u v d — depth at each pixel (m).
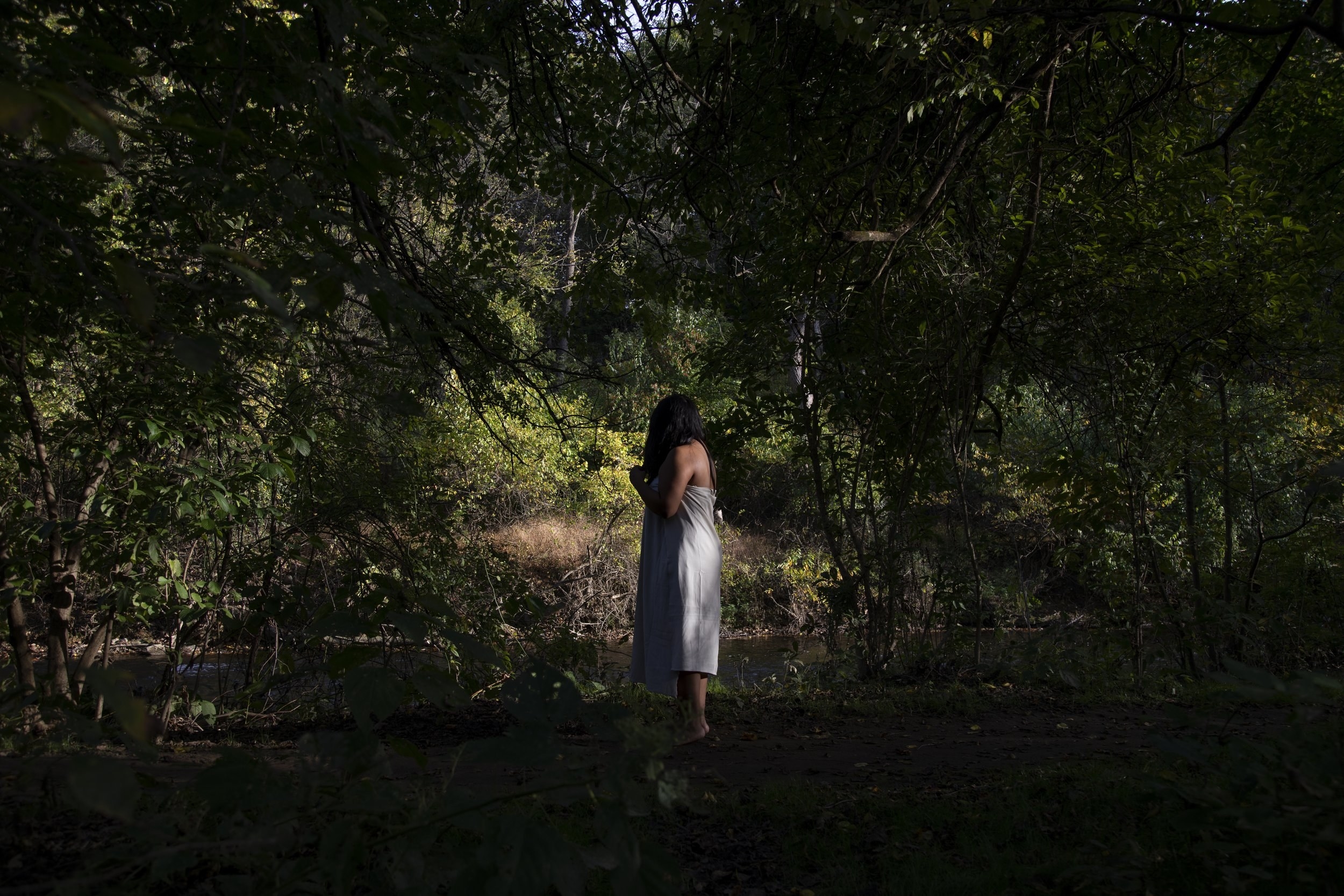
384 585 2.76
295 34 2.85
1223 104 9.03
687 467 4.81
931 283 7.54
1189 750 2.31
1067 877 2.43
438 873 2.04
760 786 4.05
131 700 1.40
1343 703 2.91
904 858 3.01
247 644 7.27
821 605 17.03
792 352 7.72
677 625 4.79
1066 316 7.97
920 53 5.52
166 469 5.59
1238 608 8.73
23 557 5.48
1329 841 1.89
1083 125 8.03
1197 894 2.23
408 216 7.42
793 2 4.68
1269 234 7.40
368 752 2.13
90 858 2.13
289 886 1.98
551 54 6.74
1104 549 8.80
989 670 7.90
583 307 8.05
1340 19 4.42
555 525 17.42
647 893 1.89
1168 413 8.32
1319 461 9.14
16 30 1.95
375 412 6.49
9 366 4.91
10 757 3.69
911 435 7.91
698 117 7.27
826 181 7.35
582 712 2.06
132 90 3.16
